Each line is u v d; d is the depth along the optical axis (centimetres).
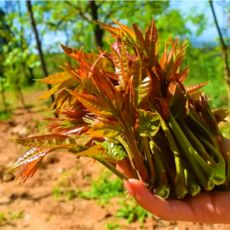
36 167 23
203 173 23
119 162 26
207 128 25
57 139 23
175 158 23
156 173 24
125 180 23
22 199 71
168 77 26
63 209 66
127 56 24
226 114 28
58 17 124
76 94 21
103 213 63
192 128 25
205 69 173
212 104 127
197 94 27
